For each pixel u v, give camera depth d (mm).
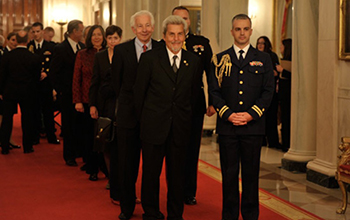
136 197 5219
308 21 6613
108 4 15000
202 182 6125
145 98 4293
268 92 4242
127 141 4504
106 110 5113
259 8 11648
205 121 9977
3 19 17766
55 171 6797
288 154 6945
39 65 8008
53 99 9125
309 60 6652
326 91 5977
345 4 5609
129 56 4461
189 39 5062
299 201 5359
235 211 4387
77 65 6285
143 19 4422
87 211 4930
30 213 4863
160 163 4336
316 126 6719
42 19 17953
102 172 6582
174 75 4227
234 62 4289
